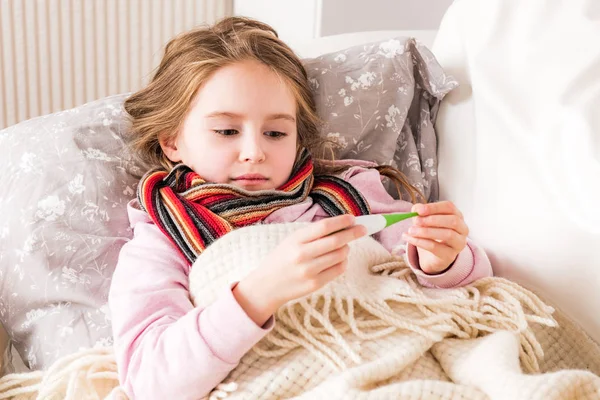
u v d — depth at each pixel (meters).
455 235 0.87
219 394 0.77
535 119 0.97
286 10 1.85
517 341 0.80
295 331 0.80
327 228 0.72
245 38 1.03
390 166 1.12
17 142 1.05
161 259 0.90
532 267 0.92
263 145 0.97
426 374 0.79
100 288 0.97
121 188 1.03
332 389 0.70
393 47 1.14
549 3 1.02
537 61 0.99
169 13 1.96
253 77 0.97
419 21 1.81
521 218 0.94
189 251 0.91
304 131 1.11
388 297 0.84
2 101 1.93
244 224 0.95
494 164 1.00
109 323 0.95
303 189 1.02
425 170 1.14
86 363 0.85
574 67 0.95
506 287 0.88
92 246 0.98
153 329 0.81
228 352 0.76
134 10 1.94
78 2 1.89
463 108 1.10
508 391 0.68
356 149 1.15
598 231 0.83
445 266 0.90
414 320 0.82
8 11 1.86
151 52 1.98
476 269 0.92
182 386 0.76
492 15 1.07
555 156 0.92
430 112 1.16
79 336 0.94
